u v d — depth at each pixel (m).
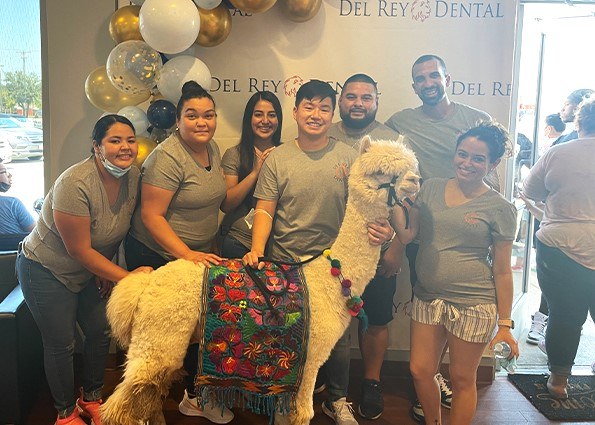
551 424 2.87
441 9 3.15
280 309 2.08
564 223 3.01
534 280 4.97
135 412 2.07
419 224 2.47
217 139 3.23
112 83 2.76
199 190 2.44
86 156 3.28
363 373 3.22
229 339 2.05
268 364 2.08
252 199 2.80
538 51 4.10
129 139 2.26
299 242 2.53
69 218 2.25
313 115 2.41
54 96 3.23
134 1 2.92
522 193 3.51
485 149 2.23
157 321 2.06
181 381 3.00
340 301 2.20
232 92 3.19
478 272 2.33
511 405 3.07
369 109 2.76
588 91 3.77
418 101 3.22
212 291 2.08
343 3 3.14
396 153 2.13
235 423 2.80
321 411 2.93
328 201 2.49
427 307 2.42
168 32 2.49
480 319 2.31
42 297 2.42
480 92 3.21
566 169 2.96
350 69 3.20
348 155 2.53
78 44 3.20
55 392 2.54
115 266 2.34
